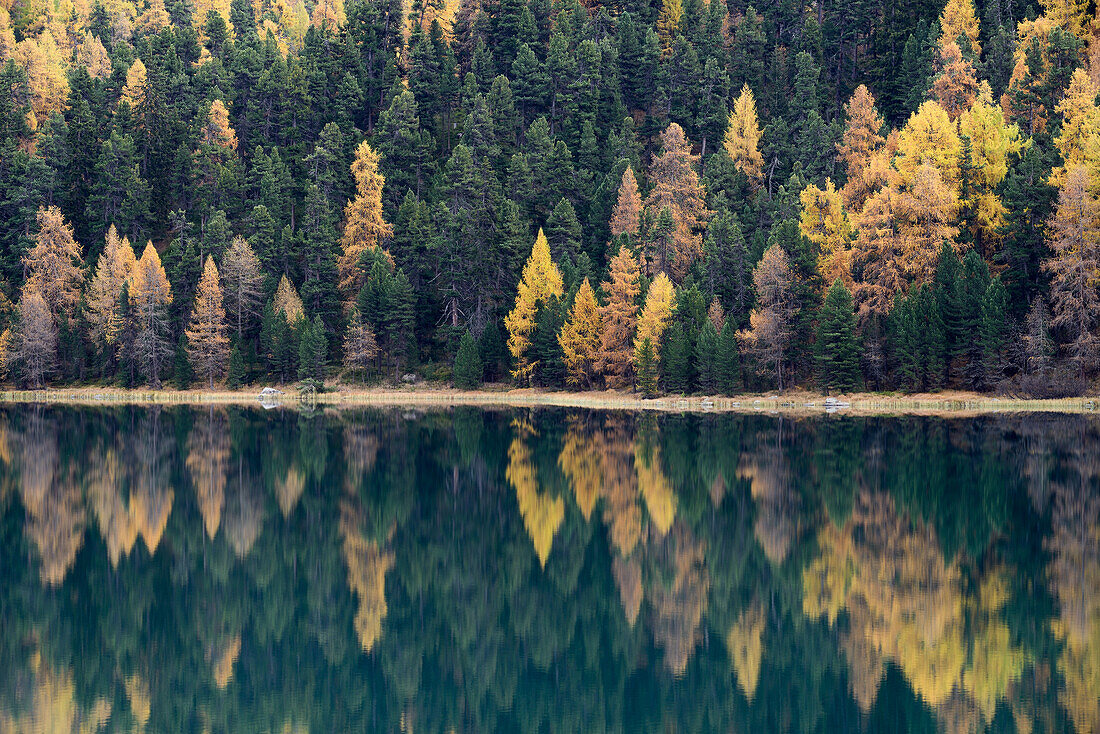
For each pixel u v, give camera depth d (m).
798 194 118.25
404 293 121.69
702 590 32.34
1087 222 82.62
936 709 21.83
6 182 142.25
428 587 34.00
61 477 56.50
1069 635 26.55
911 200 94.50
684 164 128.88
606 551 38.31
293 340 122.31
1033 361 86.31
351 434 78.06
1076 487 47.03
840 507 44.62
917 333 89.62
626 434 75.88
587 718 22.25
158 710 23.33
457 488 52.59
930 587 31.47
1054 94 117.81
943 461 55.50
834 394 94.81
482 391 119.25
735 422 82.81
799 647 26.44
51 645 28.17
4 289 133.38
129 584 34.59
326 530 43.03
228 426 85.06
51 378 129.75
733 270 107.19
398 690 24.47
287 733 21.73
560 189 140.12
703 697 23.20
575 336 111.62
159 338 124.00
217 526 43.88
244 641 28.50
